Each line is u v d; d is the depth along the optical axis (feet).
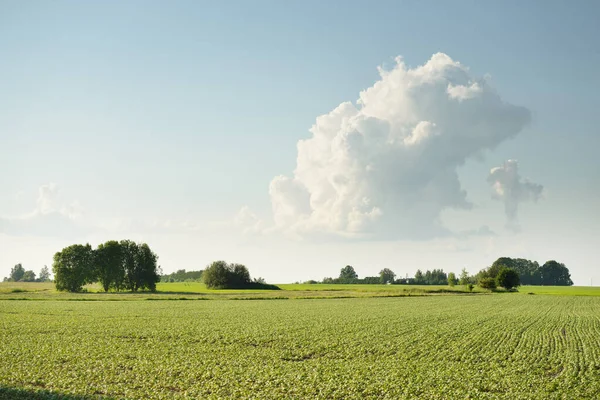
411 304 273.13
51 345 110.52
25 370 82.84
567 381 80.07
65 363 90.58
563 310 239.71
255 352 106.11
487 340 127.85
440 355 104.88
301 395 70.90
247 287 488.85
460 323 168.55
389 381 79.20
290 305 256.32
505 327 157.58
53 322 157.99
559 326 163.12
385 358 101.76
